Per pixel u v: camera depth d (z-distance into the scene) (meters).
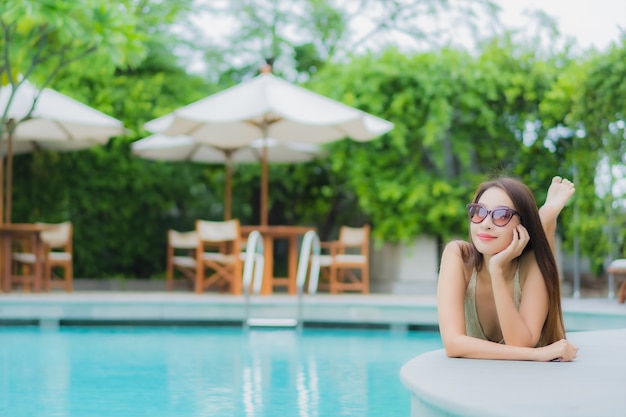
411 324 8.31
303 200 14.48
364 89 12.03
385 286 12.60
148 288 13.20
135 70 14.02
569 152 11.59
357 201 14.15
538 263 2.99
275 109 10.06
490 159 12.21
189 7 15.31
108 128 11.34
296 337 7.61
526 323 2.94
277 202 14.55
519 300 3.03
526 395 2.20
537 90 11.91
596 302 9.30
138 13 14.43
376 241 12.13
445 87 11.70
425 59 11.86
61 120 10.38
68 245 11.30
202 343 6.96
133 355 6.05
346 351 6.40
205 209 14.57
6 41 9.29
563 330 3.08
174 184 13.79
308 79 16.02
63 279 13.66
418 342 7.17
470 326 3.09
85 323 8.51
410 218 11.91
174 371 5.20
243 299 9.35
